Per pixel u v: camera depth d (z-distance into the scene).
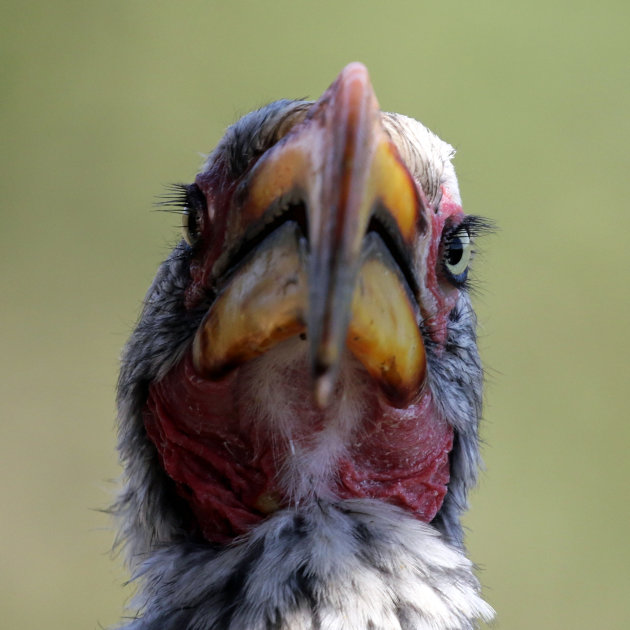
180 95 16.34
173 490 5.67
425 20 17.05
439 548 5.29
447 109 16.58
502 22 17.17
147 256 15.38
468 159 16.16
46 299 14.87
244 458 5.42
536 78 16.78
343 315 4.30
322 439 5.36
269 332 4.79
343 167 4.44
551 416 14.27
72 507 13.02
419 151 5.47
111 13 16.80
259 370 5.27
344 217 4.39
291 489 5.34
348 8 17.00
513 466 13.82
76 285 15.05
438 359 5.75
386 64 16.84
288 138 4.79
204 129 16.09
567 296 14.89
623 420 14.07
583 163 16.14
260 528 5.23
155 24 16.80
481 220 6.36
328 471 5.38
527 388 14.40
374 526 5.22
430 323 5.69
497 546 13.14
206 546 5.46
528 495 13.59
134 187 15.80
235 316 4.87
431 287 5.61
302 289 4.70
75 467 13.34
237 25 16.81
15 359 14.23
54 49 16.53
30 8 16.62
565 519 13.38
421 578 5.16
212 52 16.64
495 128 16.42
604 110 16.58
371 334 4.78
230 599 5.09
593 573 12.95
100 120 16.11
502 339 14.57
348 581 4.98
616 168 16.11
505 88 16.75
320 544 5.08
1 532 12.73
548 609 12.85
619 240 15.27
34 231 15.35
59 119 16.05
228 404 5.29
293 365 5.25
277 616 4.95
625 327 14.53
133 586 6.48
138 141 15.99
